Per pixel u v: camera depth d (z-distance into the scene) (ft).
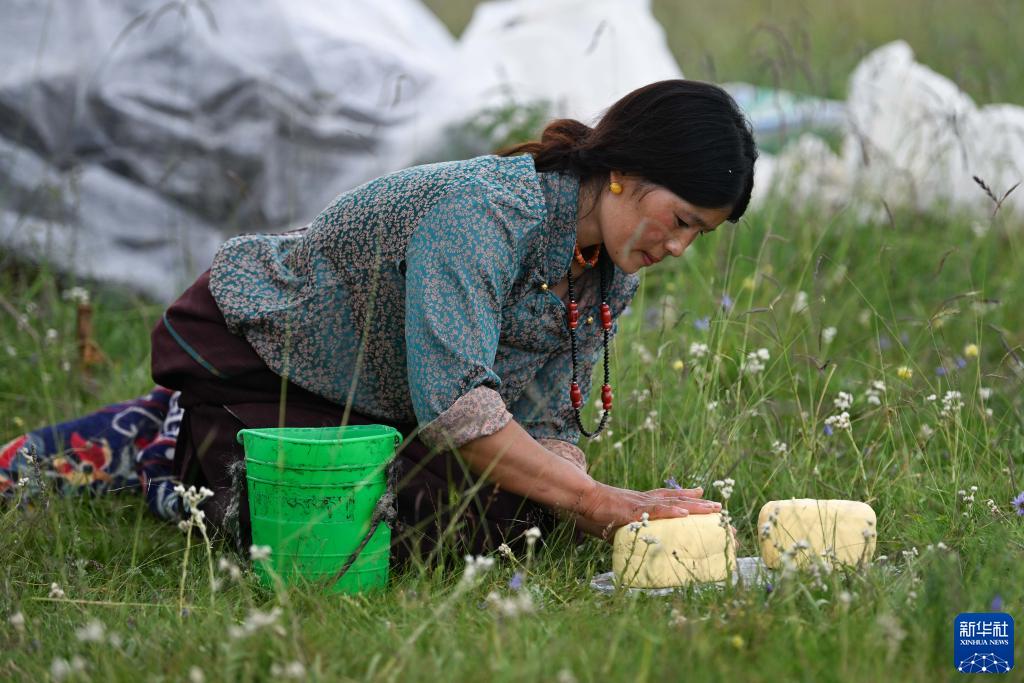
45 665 12.19
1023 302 24.98
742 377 20.20
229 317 15.76
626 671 11.36
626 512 14.64
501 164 14.98
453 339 14.12
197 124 27.07
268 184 27.40
